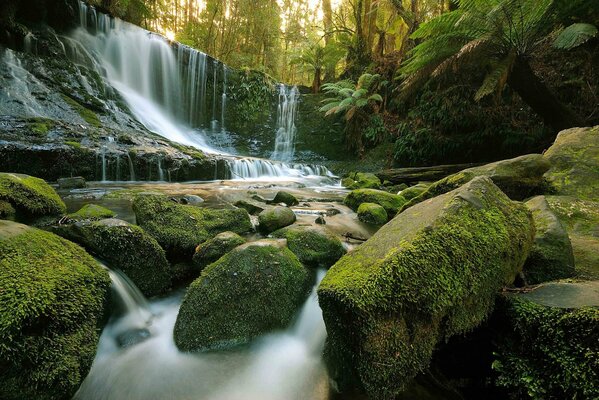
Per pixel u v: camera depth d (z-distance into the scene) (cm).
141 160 770
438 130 1116
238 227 372
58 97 912
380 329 151
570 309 151
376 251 188
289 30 2178
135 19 1598
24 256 169
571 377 138
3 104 780
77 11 1171
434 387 181
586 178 386
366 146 1381
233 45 2100
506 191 380
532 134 907
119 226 260
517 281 199
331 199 698
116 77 1249
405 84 972
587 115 824
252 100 1588
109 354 202
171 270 290
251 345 218
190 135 1394
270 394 190
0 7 934
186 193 639
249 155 1495
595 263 218
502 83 699
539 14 657
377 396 152
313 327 236
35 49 1007
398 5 1398
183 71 1434
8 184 312
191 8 2103
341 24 1892
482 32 723
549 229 224
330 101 1572
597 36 811
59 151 659
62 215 342
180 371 200
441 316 160
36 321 145
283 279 246
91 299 183
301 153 1509
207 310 222
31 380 138
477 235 177
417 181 948
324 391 189
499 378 160
